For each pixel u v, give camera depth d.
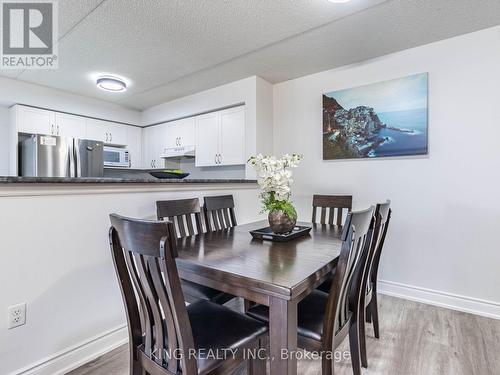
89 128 3.94
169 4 1.90
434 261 2.44
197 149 3.80
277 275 1.08
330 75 3.00
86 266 1.64
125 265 1.12
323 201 2.56
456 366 1.61
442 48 2.38
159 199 2.06
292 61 2.79
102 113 4.04
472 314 2.24
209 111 3.64
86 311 1.64
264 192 1.84
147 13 2.00
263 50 2.56
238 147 3.35
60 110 3.60
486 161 2.21
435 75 2.41
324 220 2.52
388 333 1.96
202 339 1.09
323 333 1.18
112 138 4.21
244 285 1.07
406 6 1.93
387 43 2.43
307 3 1.89
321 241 1.70
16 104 3.29
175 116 4.00
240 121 3.34
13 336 1.36
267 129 3.34
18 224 1.37
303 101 3.20
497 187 2.18
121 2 1.88
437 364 1.63
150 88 3.54
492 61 2.18
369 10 1.97
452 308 2.34
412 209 2.54
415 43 2.44
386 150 2.64
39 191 1.44
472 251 2.27
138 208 1.91
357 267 1.40
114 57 2.69
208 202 2.22
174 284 0.88
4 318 1.33
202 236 1.86
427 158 2.46
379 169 2.71
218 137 3.56
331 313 1.16
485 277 2.22
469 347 1.79
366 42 2.42
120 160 4.21
